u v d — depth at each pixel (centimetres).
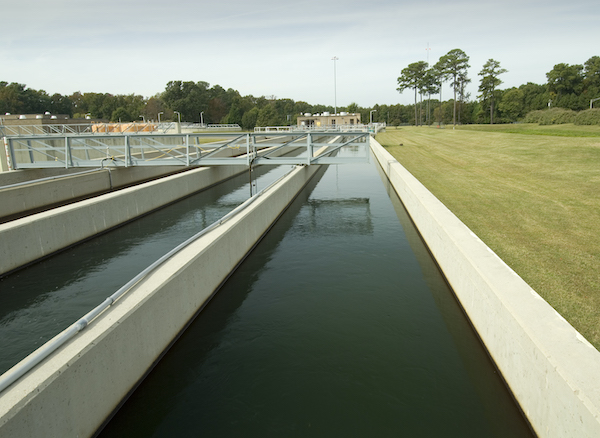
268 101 15912
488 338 706
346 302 957
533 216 1209
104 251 1412
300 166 2516
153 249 1426
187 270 855
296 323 870
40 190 1950
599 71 9444
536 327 539
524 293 641
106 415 584
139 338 670
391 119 13462
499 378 657
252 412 612
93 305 1009
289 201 2067
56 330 895
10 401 427
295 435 565
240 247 1228
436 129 7706
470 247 886
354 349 766
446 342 776
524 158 2427
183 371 713
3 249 1190
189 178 2402
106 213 1645
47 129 5106
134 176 2673
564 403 434
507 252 918
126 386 634
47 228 1345
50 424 470
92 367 547
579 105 9300
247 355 758
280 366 723
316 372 702
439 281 1055
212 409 620
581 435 399
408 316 881
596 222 1117
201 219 1841
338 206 2030
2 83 11738
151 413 613
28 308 998
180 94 12950
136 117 12100
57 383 480
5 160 2325
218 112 13262
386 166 2881
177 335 816
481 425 569
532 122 6869
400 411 604
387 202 2092
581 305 668
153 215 1930
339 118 9969
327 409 614
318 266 1193
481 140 3934
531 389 528
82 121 6075
